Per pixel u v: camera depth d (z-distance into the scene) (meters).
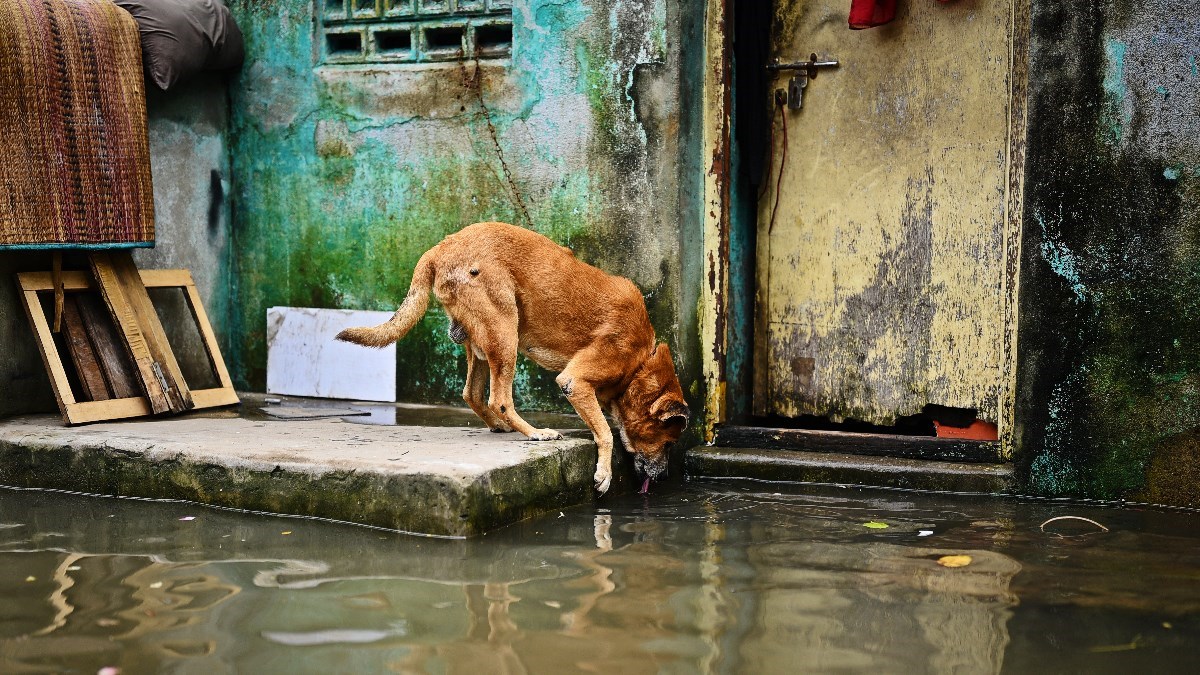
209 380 6.66
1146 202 4.74
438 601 3.47
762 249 6.04
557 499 4.73
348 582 3.66
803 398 5.98
